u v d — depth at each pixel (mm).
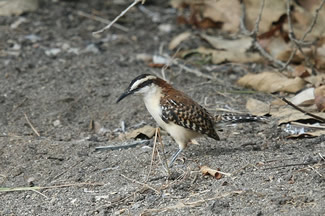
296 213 8039
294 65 14945
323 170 9242
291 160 9773
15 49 16375
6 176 10516
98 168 10453
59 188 9953
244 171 9578
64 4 19422
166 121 10383
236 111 12578
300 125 11492
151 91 10531
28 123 12703
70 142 11508
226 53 15656
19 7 18594
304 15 16047
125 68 15398
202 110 10508
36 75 14883
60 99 13602
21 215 9242
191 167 10016
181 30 18172
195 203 8734
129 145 11242
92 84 14312
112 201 9227
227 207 8461
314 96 12242
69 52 16375
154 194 9273
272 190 8750
